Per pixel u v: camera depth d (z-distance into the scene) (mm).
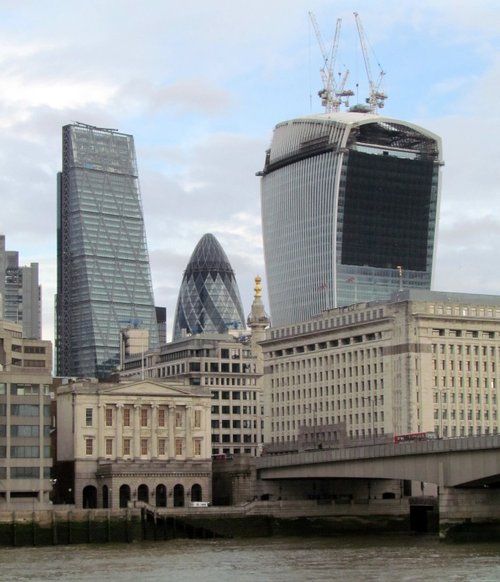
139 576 151000
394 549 182875
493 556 166000
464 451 191500
